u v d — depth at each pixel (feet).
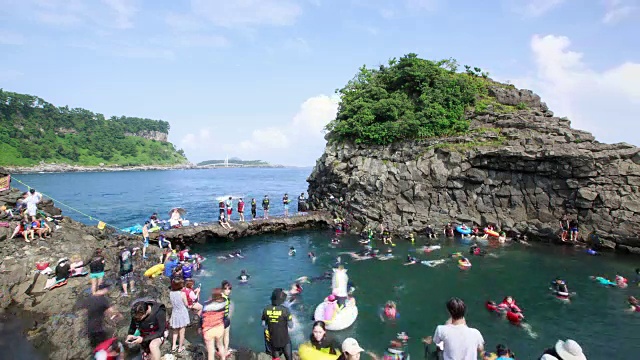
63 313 41.39
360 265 70.38
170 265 59.57
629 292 56.80
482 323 46.88
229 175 526.16
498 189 92.63
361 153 110.52
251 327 45.01
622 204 79.25
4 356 33.22
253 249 83.05
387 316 48.49
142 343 25.68
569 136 88.94
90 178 366.84
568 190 85.51
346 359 21.02
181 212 98.53
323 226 107.76
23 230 56.85
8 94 500.74
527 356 39.24
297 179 411.54
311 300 53.72
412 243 86.89
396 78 119.85
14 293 45.39
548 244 84.33
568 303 52.95
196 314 45.01
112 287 48.57
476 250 77.66
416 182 98.12
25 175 401.49
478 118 107.14
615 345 41.83
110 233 78.18
